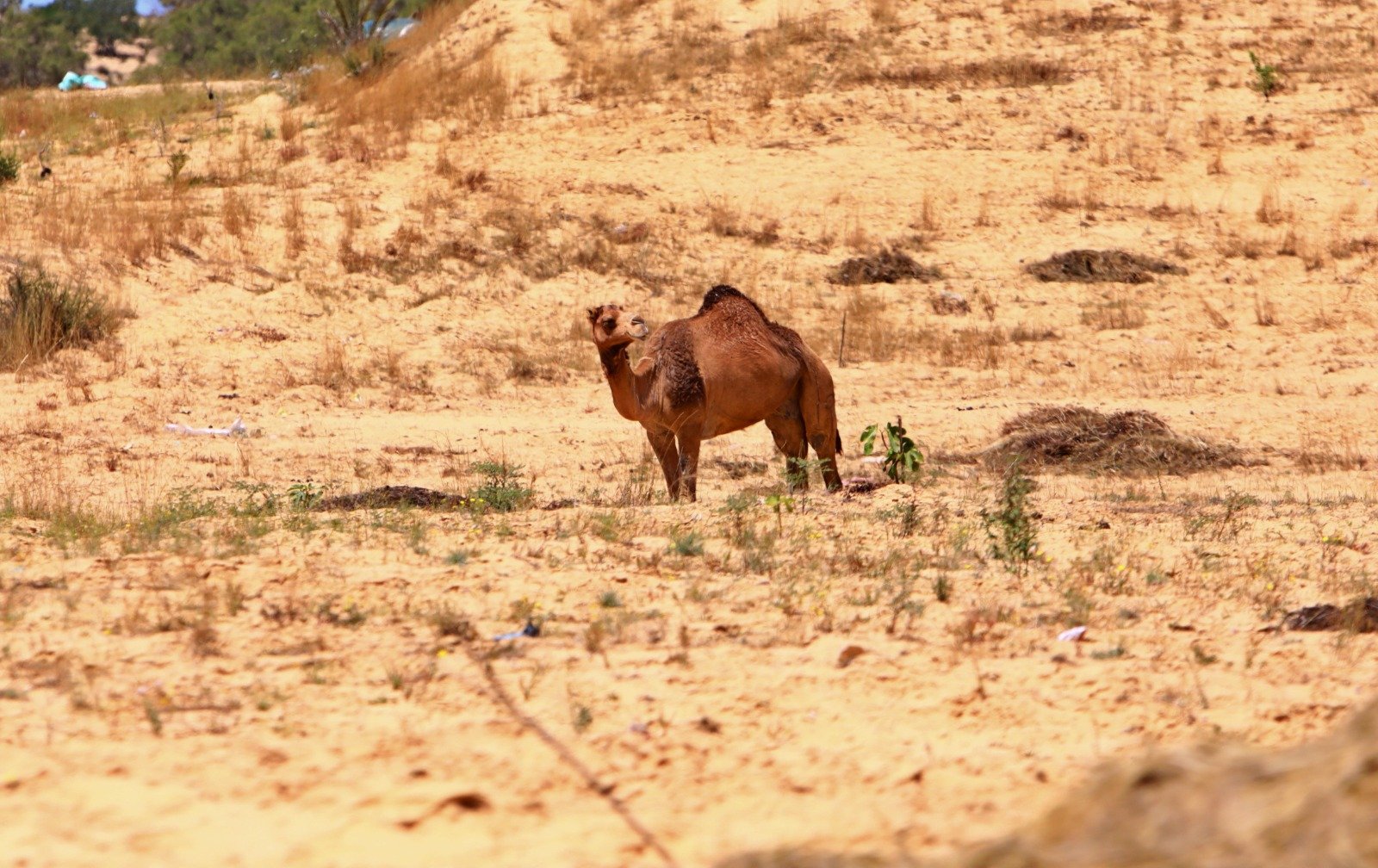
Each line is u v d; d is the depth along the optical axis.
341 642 25.67
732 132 100.06
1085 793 13.17
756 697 22.89
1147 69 107.44
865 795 18.88
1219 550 36.97
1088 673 24.53
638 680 23.56
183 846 16.77
